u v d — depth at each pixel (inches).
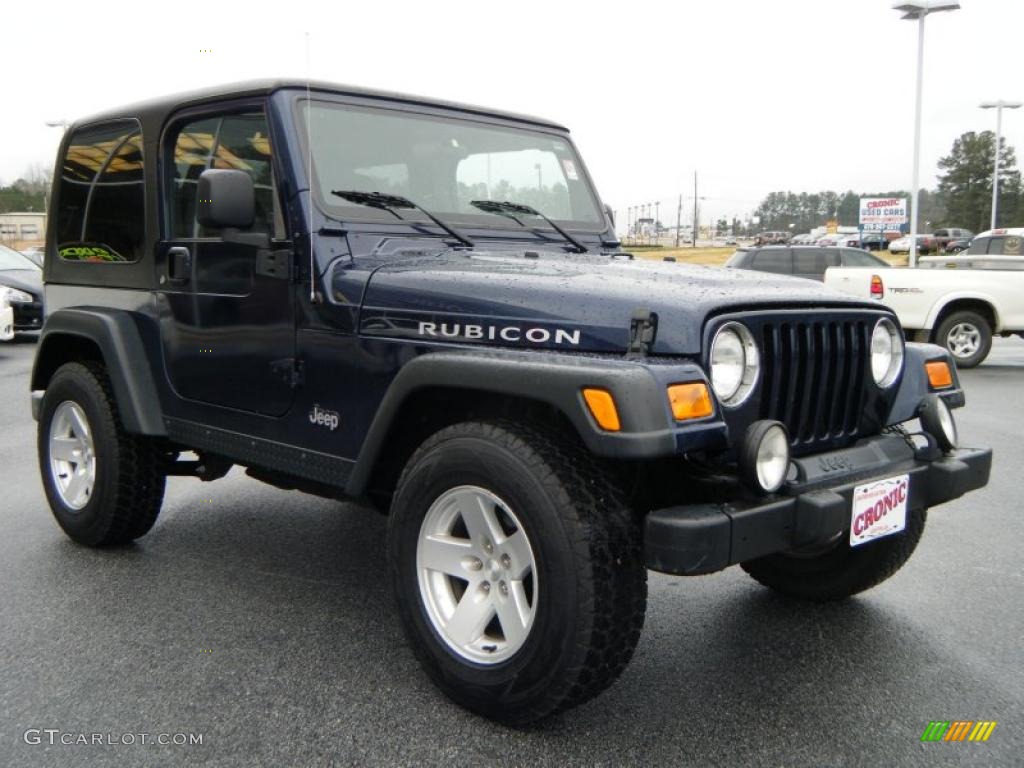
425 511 108.3
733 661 123.5
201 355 139.8
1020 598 147.1
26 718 106.7
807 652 126.4
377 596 145.9
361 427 118.5
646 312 97.0
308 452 125.6
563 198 161.8
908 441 120.6
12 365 450.9
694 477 101.9
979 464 121.3
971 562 164.6
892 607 143.3
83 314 156.9
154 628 132.5
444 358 104.3
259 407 132.0
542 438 100.2
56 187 171.2
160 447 159.9
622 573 95.9
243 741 102.0
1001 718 108.5
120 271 154.7
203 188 118.9
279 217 126.6
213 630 131.9
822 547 135.9
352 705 110.0
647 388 90.1
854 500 105.2
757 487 97.0
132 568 158.1
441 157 143.7
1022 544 174.9
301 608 140.6
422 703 110.6
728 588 151.5
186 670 119.2
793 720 107.7
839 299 114.9
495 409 112.0
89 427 159.9
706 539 92.2
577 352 100.7
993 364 490.9
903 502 112.1
